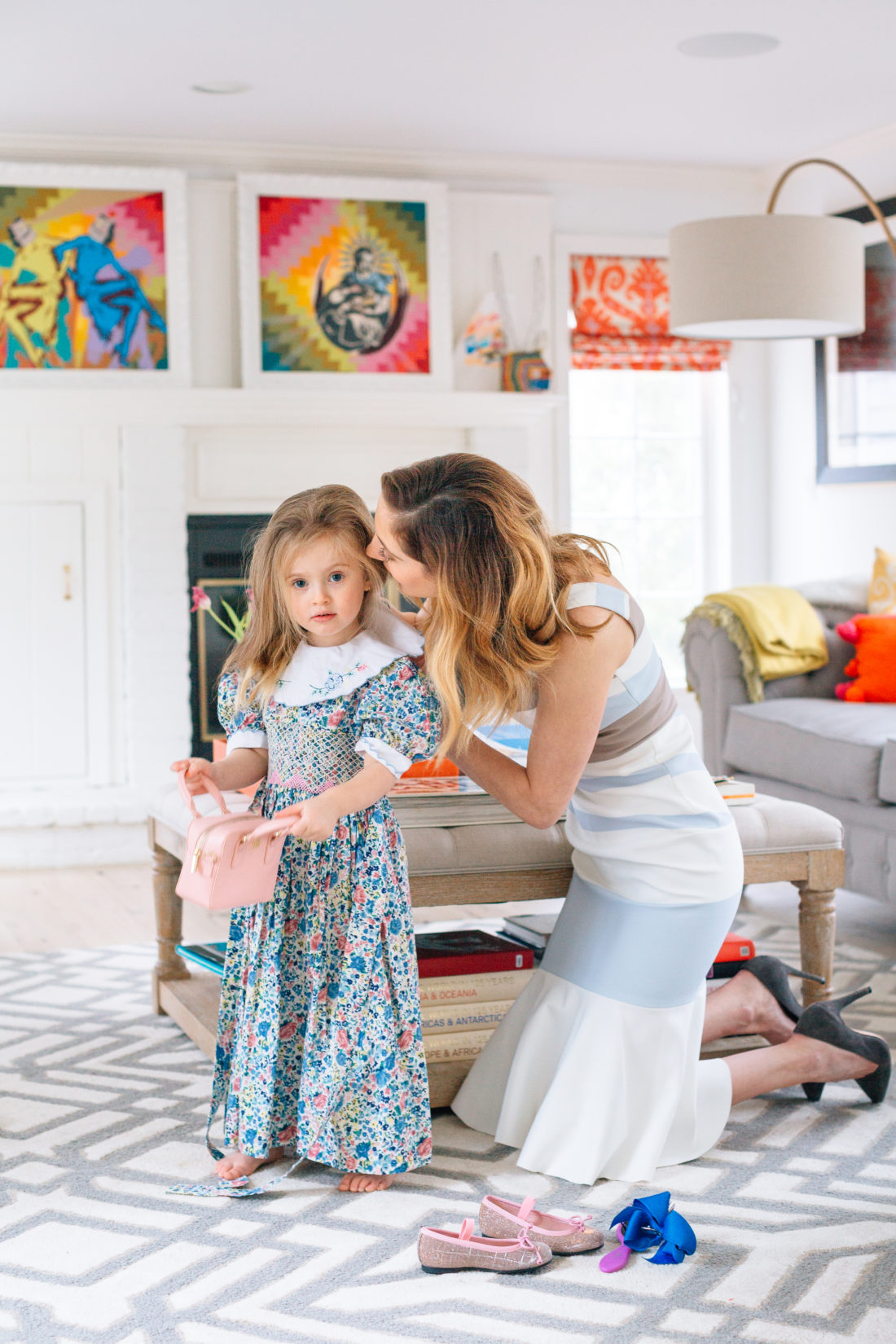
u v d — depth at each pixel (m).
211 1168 2.09
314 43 4.16
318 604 1.97
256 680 2.05
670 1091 2.04
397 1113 1.97
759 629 4.25
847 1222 1.86
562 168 5.54
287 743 2.02
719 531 5.96
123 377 4.95
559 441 5.61
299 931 2.01
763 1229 1.84
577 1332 1.57
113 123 4.82
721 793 2.51
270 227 5.09
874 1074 2.29
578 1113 2.03
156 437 4.94
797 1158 2.10
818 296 3.68
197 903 1.91
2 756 4.92
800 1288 1.67
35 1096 2.43
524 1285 1.69
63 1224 1.88
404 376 5.25
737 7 3.97
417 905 2.27
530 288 5.50
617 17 4.03
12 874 4.68
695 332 4.02
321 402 5.05
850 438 5.48
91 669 4.98
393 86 4.56
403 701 1.96
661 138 5.24
